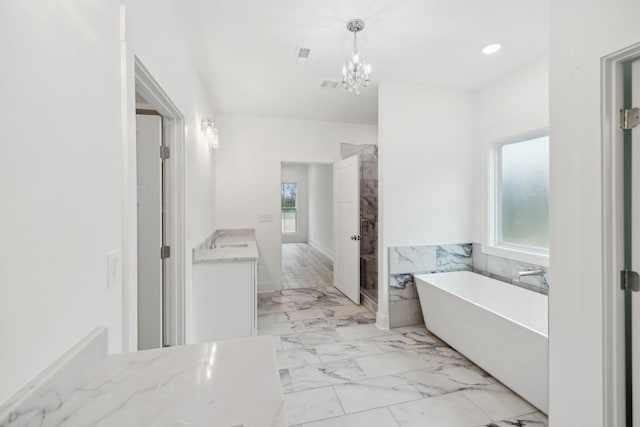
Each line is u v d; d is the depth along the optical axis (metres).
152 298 1.93
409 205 3.00
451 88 3.06
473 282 3.03
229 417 0.65
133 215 1.14
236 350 0.93
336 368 2.21
